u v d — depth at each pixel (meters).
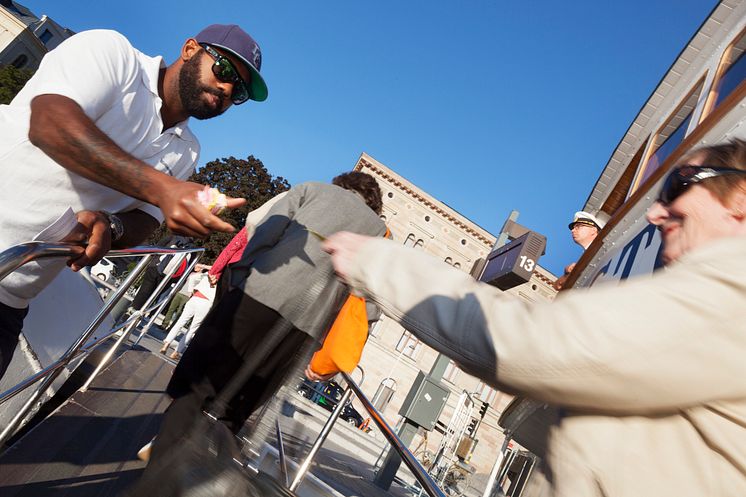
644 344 0.57
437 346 0.71
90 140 1.44
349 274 0.81
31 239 1.76
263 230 2.19
